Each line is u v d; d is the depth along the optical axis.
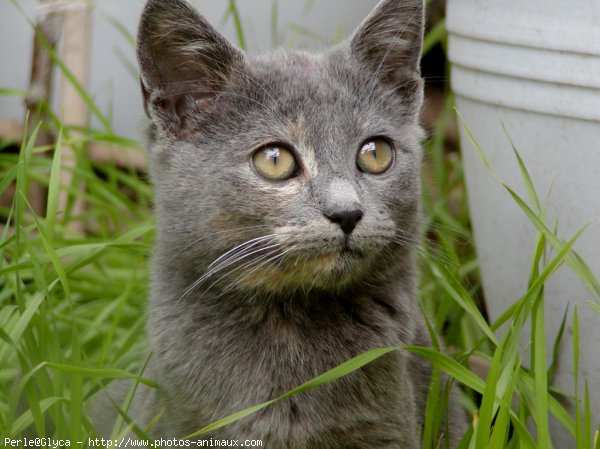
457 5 3.25
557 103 2.95
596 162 2.93
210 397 2.75
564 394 3.08
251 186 2.69
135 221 4.29
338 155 2.72
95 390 2.94
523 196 3.14
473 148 3.32
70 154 4.45
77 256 3.78
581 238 3.02
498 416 2.55
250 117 2.77
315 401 2.72
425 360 3.20
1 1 4.87
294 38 4.65
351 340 2.79
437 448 2.78
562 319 3.11
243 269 2.71
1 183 3.24
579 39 2.85
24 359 2.68
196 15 2.81
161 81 2.83
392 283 2.89
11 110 5.02
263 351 2.76
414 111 3.01
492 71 3.11
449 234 3.83
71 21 4.44
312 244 2.61
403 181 2.84
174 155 2.82
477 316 2.91
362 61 2.97
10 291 3.56
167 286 2.86
